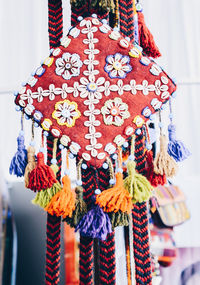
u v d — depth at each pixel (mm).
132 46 712
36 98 708
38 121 702
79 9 771
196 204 1371
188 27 1377
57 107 697
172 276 1305
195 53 1377
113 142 688
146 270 710
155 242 1276
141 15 818
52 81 705
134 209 719
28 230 1301
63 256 1233
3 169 1291
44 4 1312
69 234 1246
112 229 683
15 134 1331
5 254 1234
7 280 1222
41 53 1306
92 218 663
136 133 698
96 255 752
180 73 1383
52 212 670
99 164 682
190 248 1359
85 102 694
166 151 696
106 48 708
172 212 1283
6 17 1299
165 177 707
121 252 781
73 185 1185
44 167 672
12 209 1305
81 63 704
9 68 1293
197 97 1456
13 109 1335
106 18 776
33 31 1302
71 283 1222
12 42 1298
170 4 1377
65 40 717
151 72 703
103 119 690
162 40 1380
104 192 656
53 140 713
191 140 1471
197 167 1476
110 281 703
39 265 1279
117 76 700
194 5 1380
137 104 696
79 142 687
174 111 1464
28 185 688
